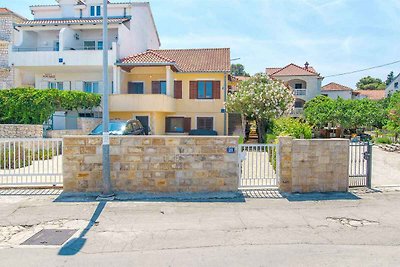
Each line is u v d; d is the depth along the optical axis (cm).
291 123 1459
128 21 2652
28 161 1003
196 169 914
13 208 768
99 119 2205
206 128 2655
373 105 2800
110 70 2569
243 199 851
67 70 2631
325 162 922
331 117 2784
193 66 2702
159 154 910
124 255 516
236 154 919
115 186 911
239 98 2334
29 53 2442
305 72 4434
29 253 524
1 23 2738
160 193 908
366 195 896
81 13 3022
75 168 913
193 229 634
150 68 2583
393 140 2473
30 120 1758
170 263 486
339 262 486
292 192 915
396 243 561
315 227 644
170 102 2483
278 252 524
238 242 568
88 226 652
